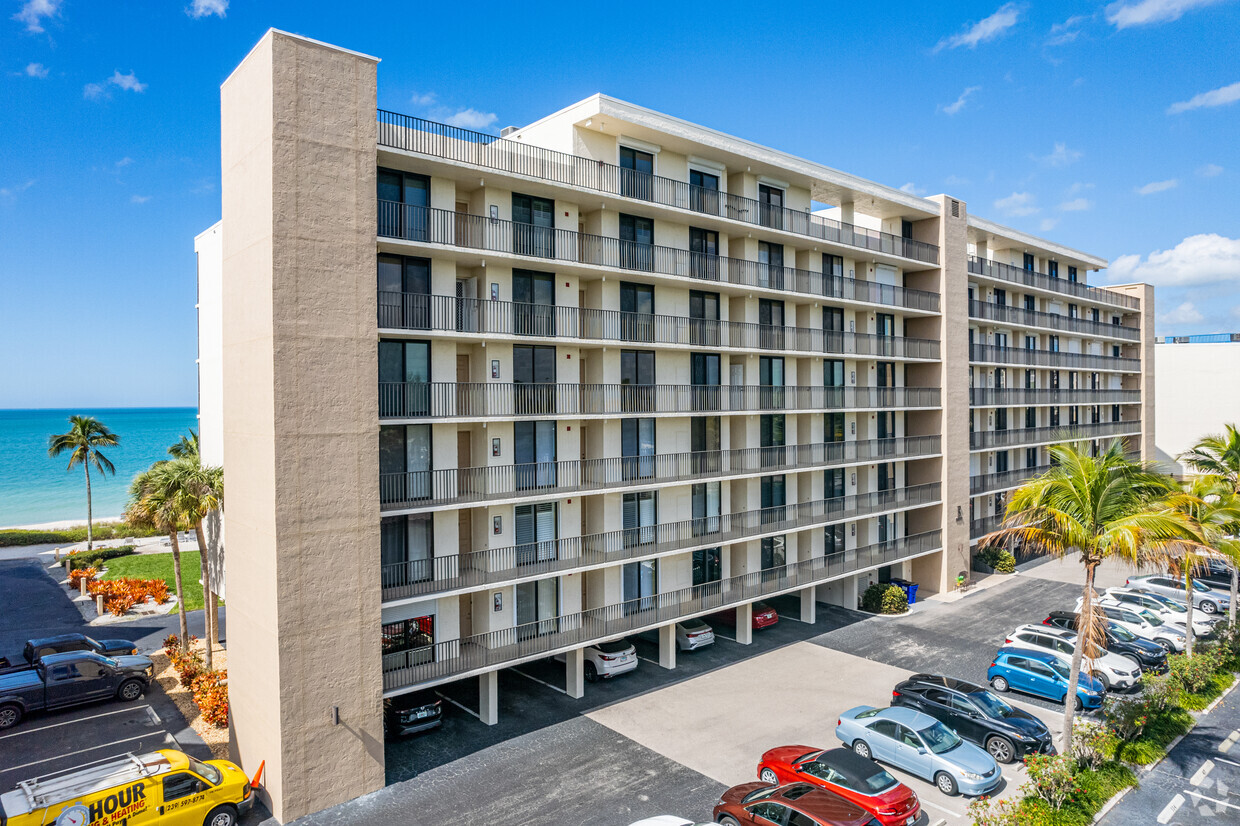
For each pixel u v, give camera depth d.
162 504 23.77
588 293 25.38
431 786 18.30
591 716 22.53
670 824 15.15
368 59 17.84
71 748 20.20
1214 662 25.12
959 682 22.28
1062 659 24.53
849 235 33.34
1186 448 60.06
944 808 17.33
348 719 17.55
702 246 28.19
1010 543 43.78
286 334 16.44
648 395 26.25
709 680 25.58
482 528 22.55
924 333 38.09
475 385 21.80
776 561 31.66
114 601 34.31
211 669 24.70
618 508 25.69
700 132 26.11
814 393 32.38
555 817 16.91
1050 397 48.78
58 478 114.75
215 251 25.22
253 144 17.03
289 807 16.61
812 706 23.31
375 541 18.03
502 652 21.58
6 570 44.56
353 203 17.61
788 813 14.48
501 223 22.28
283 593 16.42
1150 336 58.81
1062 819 16.41
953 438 37.91
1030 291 46.44
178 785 15.56
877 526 35.84
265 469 16.73
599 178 24.38
